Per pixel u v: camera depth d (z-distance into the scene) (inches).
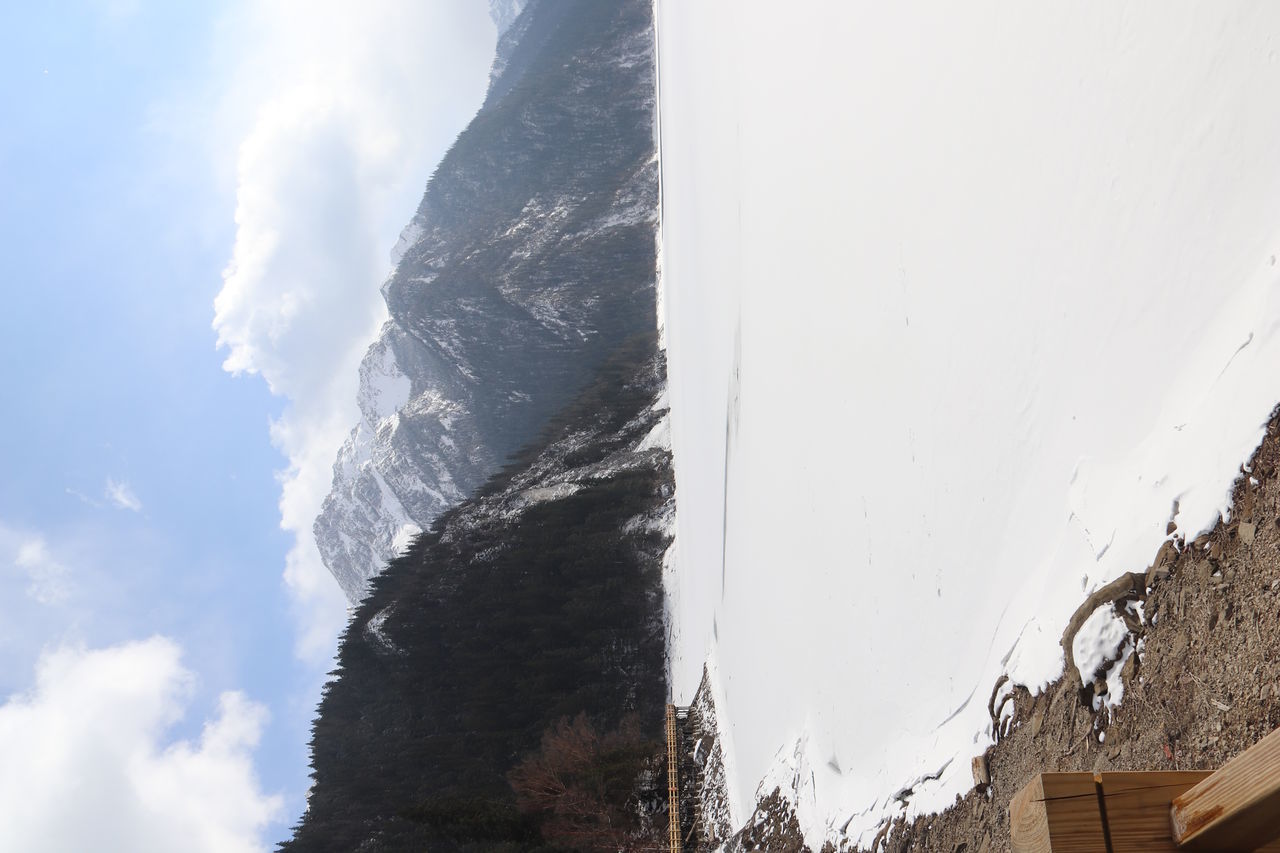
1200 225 88.4
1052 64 119.2
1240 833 52.0
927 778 153.6
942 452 153.6
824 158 253.0
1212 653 79.5
